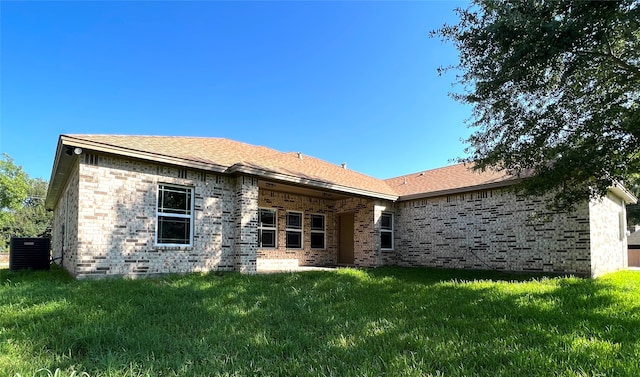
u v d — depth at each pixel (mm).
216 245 10102
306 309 5523
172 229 9391
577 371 2939
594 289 7090
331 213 16438
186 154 9766
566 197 8133
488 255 12297
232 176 10672
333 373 2920
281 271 11141
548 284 7980
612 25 5688
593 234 10461
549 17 6066
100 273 8109
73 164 9578
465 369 3010
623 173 7492
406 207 15141
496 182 12016
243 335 4066
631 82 6488
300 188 13578
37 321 4387
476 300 6137
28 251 10547
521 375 2867
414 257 14570
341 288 7504
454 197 13508
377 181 17109
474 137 8602
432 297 6473
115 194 8469
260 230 13805
